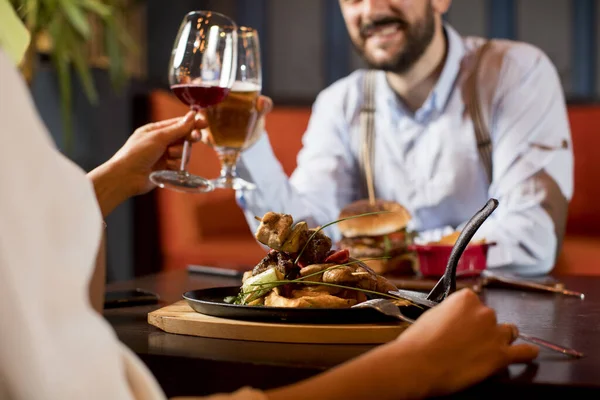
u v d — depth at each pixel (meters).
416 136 2.96
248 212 2.51
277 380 0.84
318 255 1.09
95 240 0.60
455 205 2.92
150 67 5.03
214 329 0.99
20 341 0.56
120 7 3.99
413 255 1.84
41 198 0.57
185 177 1.37
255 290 1.03
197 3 5.38
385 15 2.78
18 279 0.55
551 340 1.00
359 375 0.72
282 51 5.42
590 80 5.09
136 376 0.62
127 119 4.12
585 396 0.76
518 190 2.60
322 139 3.11
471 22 5.22
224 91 1.51
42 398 0.57
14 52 0.81
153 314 1.07
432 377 0.74
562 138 2.72
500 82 2.84
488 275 1.63
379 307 0.93
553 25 5.12
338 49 5.36
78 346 0.57
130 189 1.31
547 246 2.44
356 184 3.07
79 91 3.80
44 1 3.23
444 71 2.89
